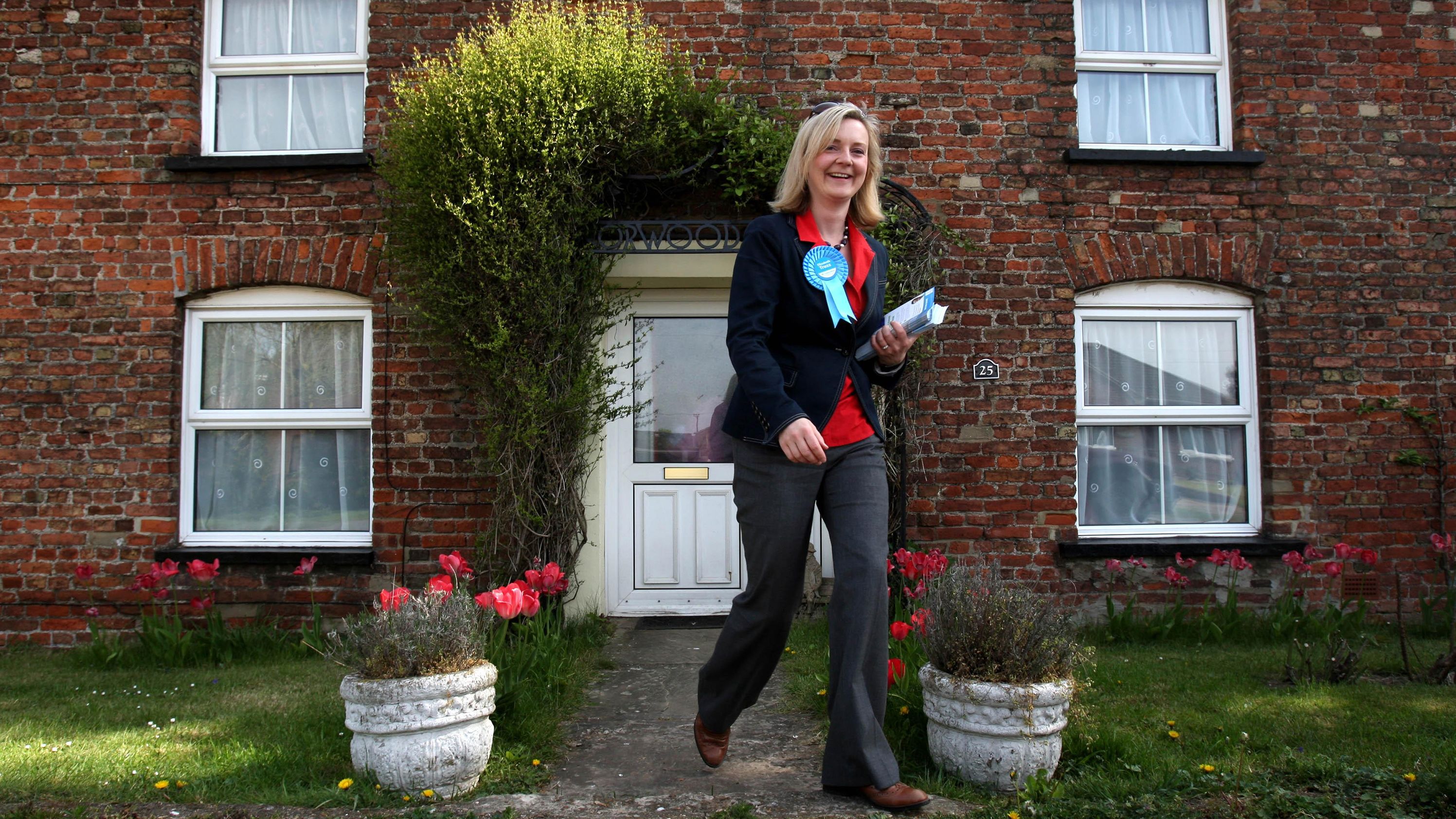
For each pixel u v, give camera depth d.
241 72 5.69
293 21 5.74
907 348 2.67
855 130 2.76
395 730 2.77
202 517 5.56
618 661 4.74
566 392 5.04
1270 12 5.73
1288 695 3.89
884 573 2.67
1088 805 2.63
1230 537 5.63
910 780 2.92
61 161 5.47
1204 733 3.38
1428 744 3.21
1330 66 5.73
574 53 4.93
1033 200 5.60
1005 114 5.63
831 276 2.70
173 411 5.41
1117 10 5.93
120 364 5.40
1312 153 5.70
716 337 5.93
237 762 3.09
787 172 2.83
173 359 5.42
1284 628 5.15
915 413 5.46
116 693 4.16
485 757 2.94
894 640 4.00
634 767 3.18
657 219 5.43
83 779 2.94
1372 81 5.74
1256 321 5.71
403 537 5.33
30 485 5.36
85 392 5.39
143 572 5.32
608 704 4.02
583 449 5.20
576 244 5.12
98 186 5.46
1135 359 5.77
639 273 5.45
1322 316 5.65
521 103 4.87
